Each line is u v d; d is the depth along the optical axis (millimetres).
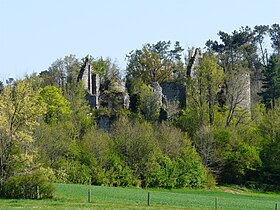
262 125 126750
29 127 77438
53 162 102375
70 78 176125
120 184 106125
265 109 146375
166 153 114750
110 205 64000
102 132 116375
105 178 104438
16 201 65125
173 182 110250
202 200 78562
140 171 108688
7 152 73625
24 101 75938
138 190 91125
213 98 133875
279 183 119125
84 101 141500
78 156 106562
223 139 121188
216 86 134500
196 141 121812
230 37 194500
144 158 108938
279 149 119625
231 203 77000
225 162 120125
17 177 69812
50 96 131625
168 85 150125
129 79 171500
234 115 133250
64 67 183375
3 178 72188
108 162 107125
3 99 75938
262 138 125625
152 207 64125
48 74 181875
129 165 109062
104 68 182500
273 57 166125
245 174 122125
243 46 195250
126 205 65312
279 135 122062
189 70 149125
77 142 112000
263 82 170375
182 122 131500
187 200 76688
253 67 196375
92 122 132000
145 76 174125
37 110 77125
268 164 120875
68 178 101938
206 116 131875
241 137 124750
